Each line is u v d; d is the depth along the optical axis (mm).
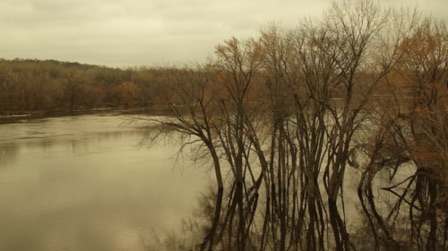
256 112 35844
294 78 33219
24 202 34156
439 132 27766
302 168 35188
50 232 28359
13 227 29109
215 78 35344
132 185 39344
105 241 27156
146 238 27859
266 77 34375
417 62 31047
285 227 31656
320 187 39438
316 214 33875
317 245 28078
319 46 31203
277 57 33969
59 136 65625
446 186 27500
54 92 113500
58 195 36062
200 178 42125
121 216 31531
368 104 31812
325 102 31953
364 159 39344
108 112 104750
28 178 41250
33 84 113250
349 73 32219
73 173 43406
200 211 33219
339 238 29203
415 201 36000
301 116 33938
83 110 112312
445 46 30625
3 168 45156
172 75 35750
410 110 32188
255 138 35438
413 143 32438
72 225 29641
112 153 53375
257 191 37781
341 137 32438
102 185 39188
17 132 69562
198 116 37219
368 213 33250
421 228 30219
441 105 29375
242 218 33344
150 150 55281
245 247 27641
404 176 42688
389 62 32094
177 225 30328
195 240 28312
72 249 25797
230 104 36719
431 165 30156
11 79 116938
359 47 30953
